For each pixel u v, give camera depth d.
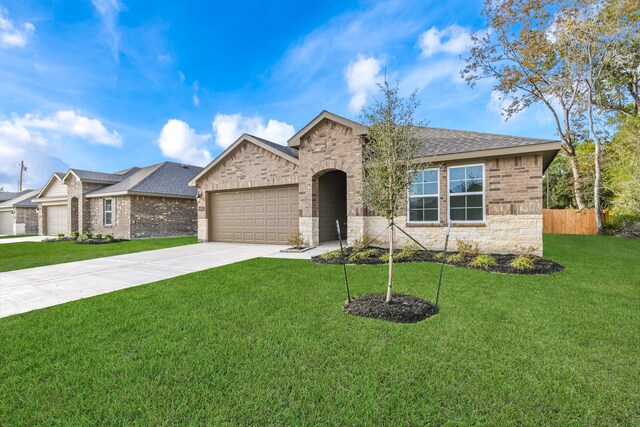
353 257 8.88
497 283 6.08
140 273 7.66
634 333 3.72
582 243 13.00
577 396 2.53
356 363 3.03
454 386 2.65
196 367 2.98
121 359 3.16
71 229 21.50
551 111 19.55
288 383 2.71
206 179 15.55
